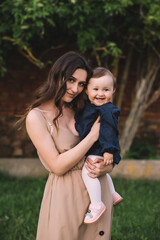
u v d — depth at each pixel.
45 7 4.65
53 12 4.83
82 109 2.20
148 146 7.33
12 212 4.08
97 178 2.12
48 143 2.01
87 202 2.10
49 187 2.14
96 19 5.34
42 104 2.14
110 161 2.01
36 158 6.48
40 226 2.16
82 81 2.06
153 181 6.05
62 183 2.07
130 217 4.01
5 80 7.05
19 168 6.00
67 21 5.07
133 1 5.26
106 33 5.57
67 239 2.04
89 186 2.07
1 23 5.16
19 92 7.12
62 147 2.08
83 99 2.21
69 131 2.14
